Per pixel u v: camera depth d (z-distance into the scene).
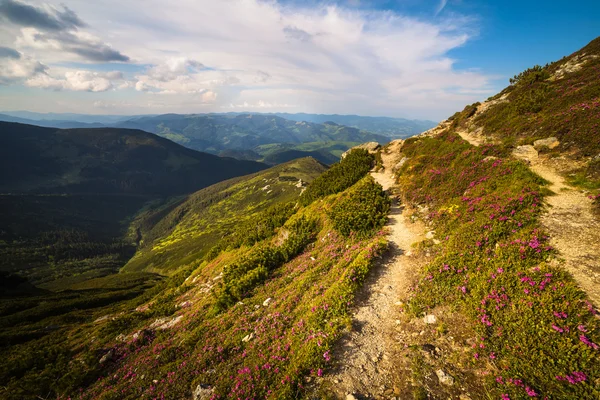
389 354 10.12
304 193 44.34
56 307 69.12
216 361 13.55
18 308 72.31
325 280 16.12
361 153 44.53
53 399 17.00
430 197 22.75
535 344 8.47
